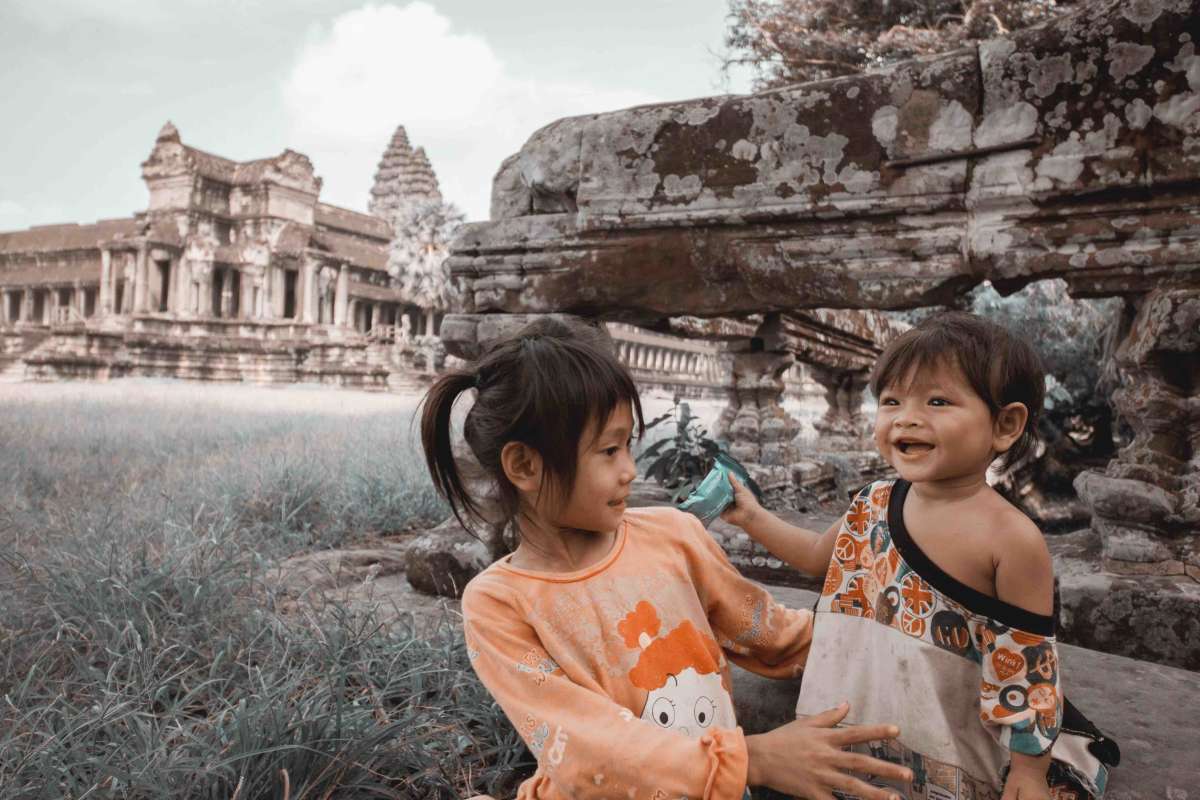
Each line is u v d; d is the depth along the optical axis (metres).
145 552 3.46
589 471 1.28
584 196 3.38
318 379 46.97
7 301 73.81
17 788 1.85
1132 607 2.47
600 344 1.38
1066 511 7.48
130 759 1.95
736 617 1.61
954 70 2.74
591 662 1.34
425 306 58.56
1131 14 2.49
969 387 1.25
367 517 5.58
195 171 58.06
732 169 3.12
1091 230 2.59
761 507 1.73
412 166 92.75
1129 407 2.71
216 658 2.48
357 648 2.60
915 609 1.33
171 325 54.31
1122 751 1.66
